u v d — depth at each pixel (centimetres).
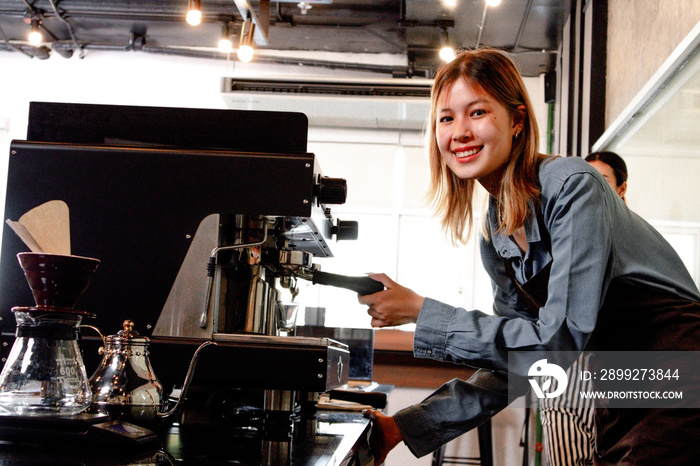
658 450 121
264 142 133
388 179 612
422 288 600
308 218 130
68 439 88
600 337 137
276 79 541
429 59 586
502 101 130
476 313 124
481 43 545
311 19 541
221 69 620
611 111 416
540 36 528
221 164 129
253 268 141
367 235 609
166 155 130
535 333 118
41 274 89
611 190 131
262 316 143
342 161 616
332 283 133
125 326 106
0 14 557
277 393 130
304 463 96
